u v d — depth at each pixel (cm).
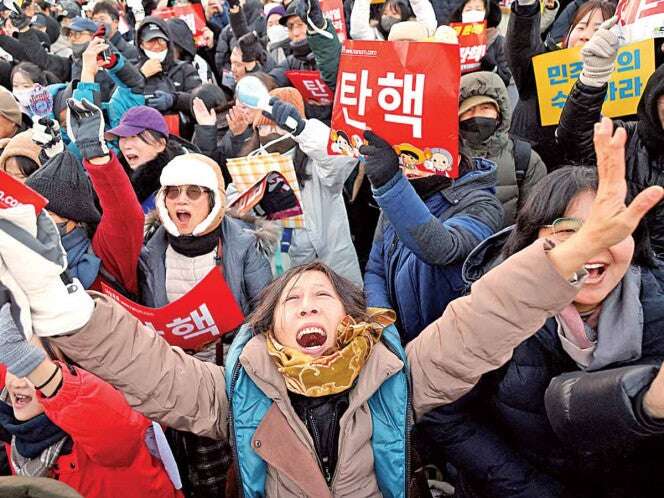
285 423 157
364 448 156
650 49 282
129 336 146
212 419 162
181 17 657
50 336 135
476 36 401
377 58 209
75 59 527
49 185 224
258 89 304
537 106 347
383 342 165
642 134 249
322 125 308
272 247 272
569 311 153
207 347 249
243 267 255
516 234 164
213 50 720
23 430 173
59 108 439
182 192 241
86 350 139
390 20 471
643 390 126
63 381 153
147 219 262
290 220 302
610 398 127
